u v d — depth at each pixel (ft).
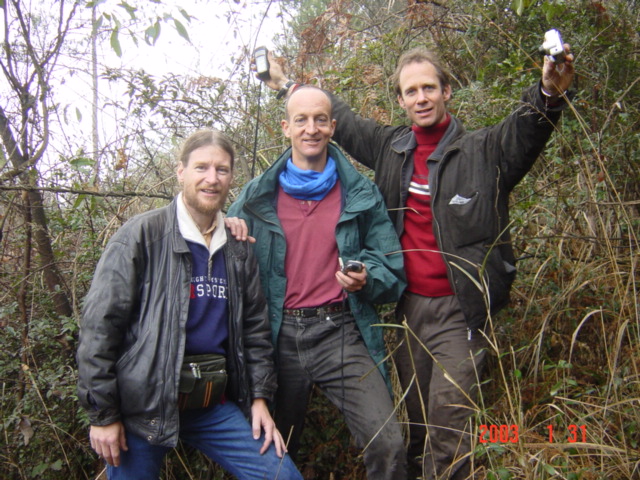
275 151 12.59
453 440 7.66
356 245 8.18
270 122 12.87
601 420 7.70
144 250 6.84
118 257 6.69
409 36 13.39
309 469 9.49
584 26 11.39
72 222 10.16
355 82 12.70
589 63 11.30
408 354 8.77
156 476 7.04
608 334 8.92
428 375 8.57
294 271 8.08
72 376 8.98
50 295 9.88
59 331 9.54
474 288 7.97
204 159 6.88
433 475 7.84
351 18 13.84
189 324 6.91
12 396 9.36
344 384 7.82
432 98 8.21
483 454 7.08
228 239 7.43
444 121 8.44
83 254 9.92
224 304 7.22
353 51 13.98
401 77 8.46
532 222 10.65
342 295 8.06
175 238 6.91
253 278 7.58
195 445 7.36
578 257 9.71
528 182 10.55
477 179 7.99
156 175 11.36
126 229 6.86
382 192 8.94
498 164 8.00
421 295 8.48
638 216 9.98
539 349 8.84
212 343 7.04
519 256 10.46
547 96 7.17
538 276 10.08
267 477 6.95
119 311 6.59
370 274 7.83
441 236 8.14
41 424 8.99
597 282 9.36
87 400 6.49
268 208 8.25
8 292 9.79
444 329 8.25
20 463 9.07
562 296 9.29
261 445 7.09
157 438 6.55
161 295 6.76
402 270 8.19
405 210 8.66
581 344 8.96
